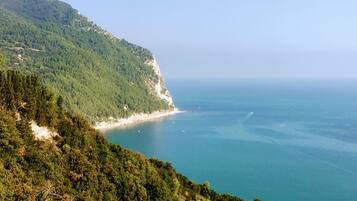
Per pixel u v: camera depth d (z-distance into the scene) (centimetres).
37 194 6806
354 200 16738
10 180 6844
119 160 9556
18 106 8588
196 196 10856
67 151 8519
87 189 8031
